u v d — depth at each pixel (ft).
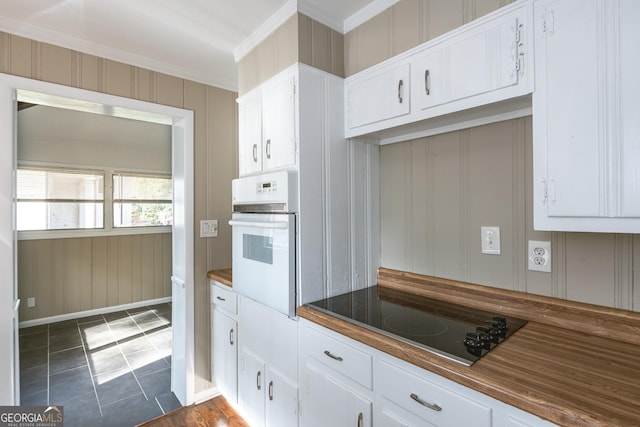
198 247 7.55
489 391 2.71
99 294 14.93
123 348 10.89
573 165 3.12
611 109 2.90
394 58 4.77
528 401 2.48
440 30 4.29
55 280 13.83
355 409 3.99
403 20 4.74
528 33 3.42
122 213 15.85
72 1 4.98
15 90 5.52
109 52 6.37
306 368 4.83
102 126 14.28
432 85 4.30
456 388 3.01
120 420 6.89
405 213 5.79
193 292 7.47
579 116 3.08
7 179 5.33
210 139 7.75
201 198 7.60
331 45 5.49
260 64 5.94
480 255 4.80
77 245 14.40
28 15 5.28
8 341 5.30
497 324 3.95
